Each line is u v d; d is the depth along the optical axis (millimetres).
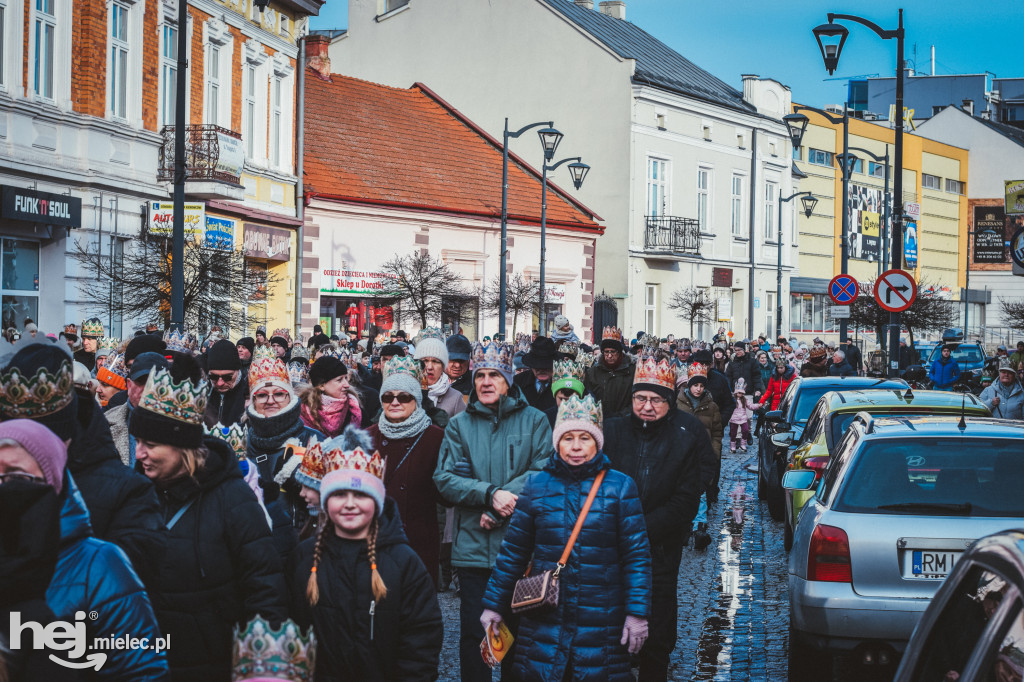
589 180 49031
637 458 7316
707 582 11734
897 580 7297
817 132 70750
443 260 37812
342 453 5008
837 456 8375
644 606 5852
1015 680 2857
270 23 30109
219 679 4895
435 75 52031
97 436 4523
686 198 51906
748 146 56125
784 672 8359
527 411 7488
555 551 5910
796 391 15742
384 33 53188
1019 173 92438
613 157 48594
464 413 7477
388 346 11453
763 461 17453
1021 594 2984
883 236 67625
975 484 7539
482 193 40844
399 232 35938
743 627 9789
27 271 21391
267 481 6383
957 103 114250
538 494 6016
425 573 5117
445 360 10352
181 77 18203
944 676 3326
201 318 21344
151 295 21047
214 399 8820
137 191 23703
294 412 6691
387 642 5004
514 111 50562
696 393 15125
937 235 89312
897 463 7695
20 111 20422
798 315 67000
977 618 3219
